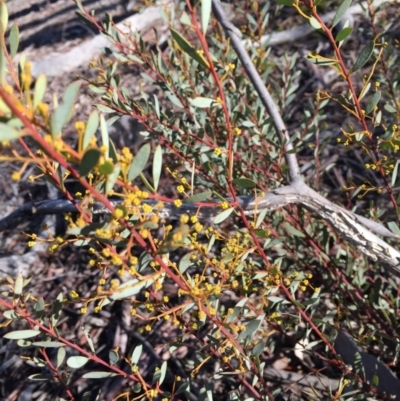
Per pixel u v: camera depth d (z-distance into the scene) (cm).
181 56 61
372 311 54
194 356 63
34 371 68
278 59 112
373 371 52
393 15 99
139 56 55
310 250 59
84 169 21
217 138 60
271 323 46
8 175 103
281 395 57
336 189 83
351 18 111
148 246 28
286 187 38
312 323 43
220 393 58
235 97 60
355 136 39
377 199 78
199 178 47
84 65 135
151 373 63
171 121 52
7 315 36
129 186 25
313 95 99
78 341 70
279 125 45
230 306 65
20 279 37
